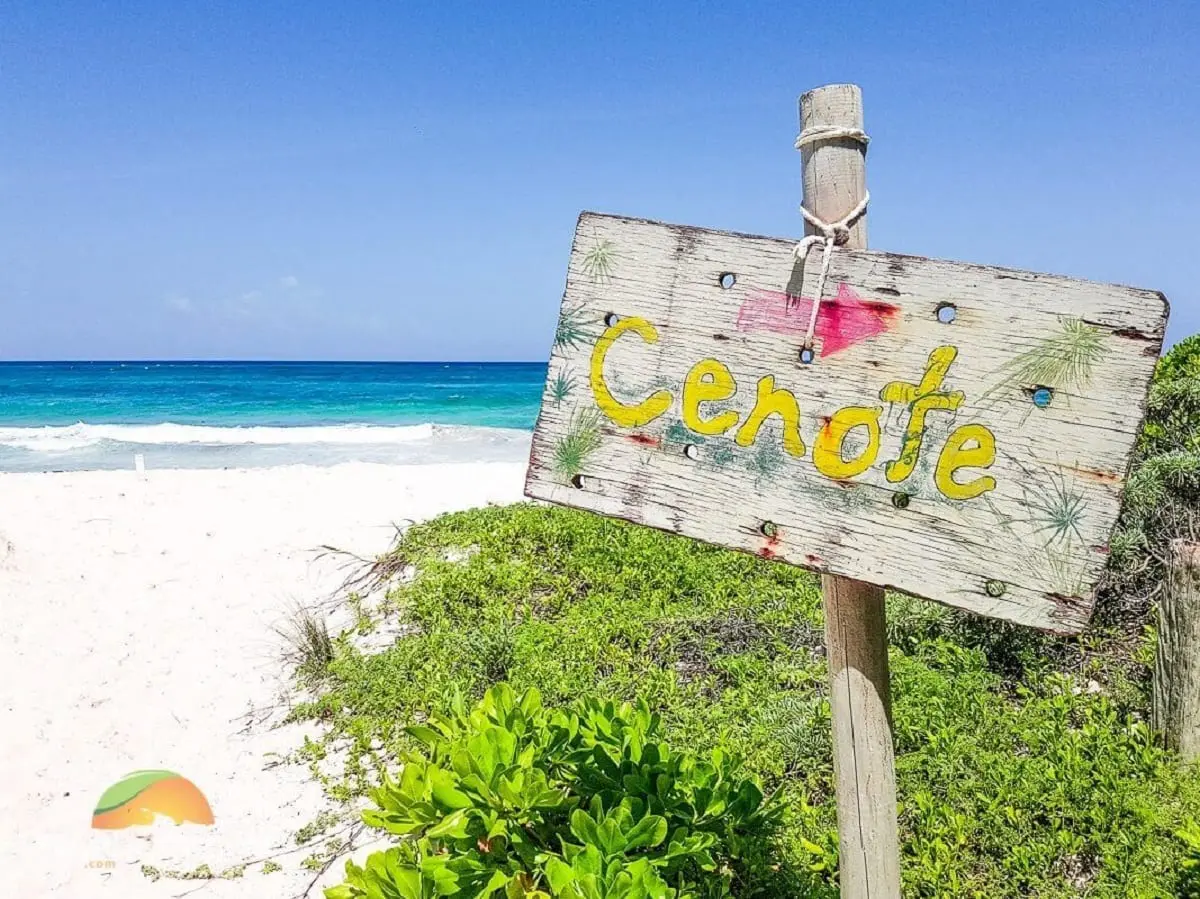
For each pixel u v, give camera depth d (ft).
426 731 9.75
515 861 8.44
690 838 8.75
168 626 26.35
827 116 6.71
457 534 29.68
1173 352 24.41
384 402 138.51
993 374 5.86
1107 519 5.62
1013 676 17.26
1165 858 11.50
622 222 6.68
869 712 7.14
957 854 12.10
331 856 15.07
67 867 15.23
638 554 25.80
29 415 119.14
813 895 11.45
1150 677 15.97
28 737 19.81
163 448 78.59
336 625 25.44
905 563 6.06
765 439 6.34
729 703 17.24
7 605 27.73
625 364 6.66
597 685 18.42
